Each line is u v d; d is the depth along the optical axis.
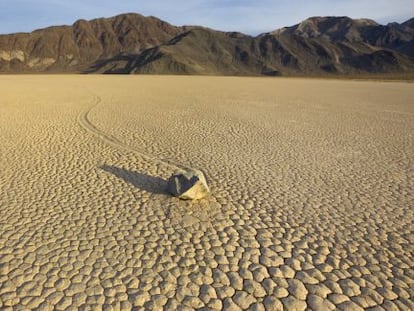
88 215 5.07
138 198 5.71
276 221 5.06
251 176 6.93
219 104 17.80
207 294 3.49
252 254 4.21
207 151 8.68
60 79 41.84
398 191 6.34
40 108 14.64
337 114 15.12
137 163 7.58
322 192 6.21
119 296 3.42
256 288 3.61
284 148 9.15
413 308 3.40
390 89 32.06
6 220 4.86
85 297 3.40
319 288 3.64
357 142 9.99
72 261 3.96
